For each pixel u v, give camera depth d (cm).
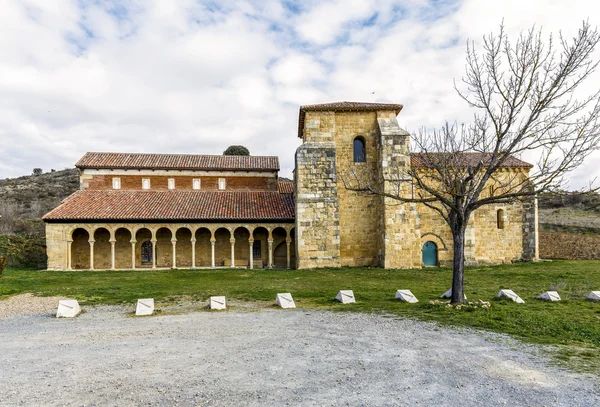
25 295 1914
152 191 3878
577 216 5331
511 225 3475
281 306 1533
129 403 654
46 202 6606
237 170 4134
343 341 1028
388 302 1595
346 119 3297
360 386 723
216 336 1095
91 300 1761
